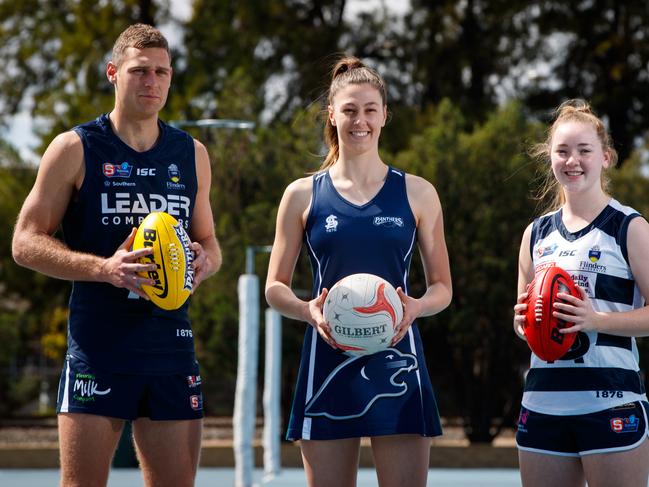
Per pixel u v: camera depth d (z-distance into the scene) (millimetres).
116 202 6000
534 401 6250
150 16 35125
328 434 5996
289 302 6137
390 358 6008
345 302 5723
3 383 38312
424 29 36281
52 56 37188
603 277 6156
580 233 6273
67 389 5930
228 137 27547
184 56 34812
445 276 6305
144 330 5957
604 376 6070
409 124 34375
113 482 21344
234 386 41625
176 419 6008
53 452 27828
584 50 36875
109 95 33312
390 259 6078
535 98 36906
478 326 28703
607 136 6406
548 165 7156
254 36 35531
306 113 30484
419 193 6254
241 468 18469
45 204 5984
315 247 6152
